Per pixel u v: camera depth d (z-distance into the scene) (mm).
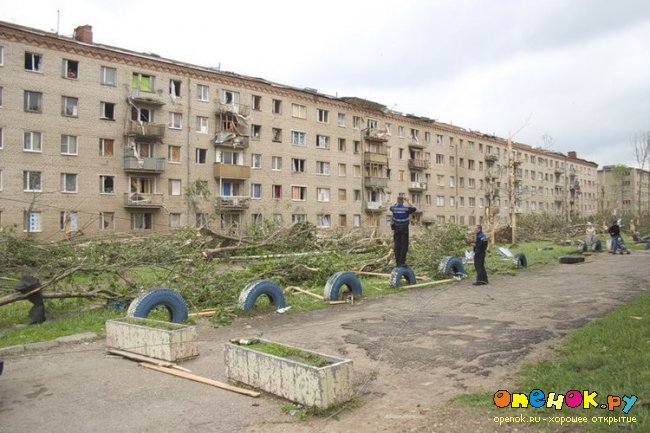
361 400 5203
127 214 35531
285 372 5188
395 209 14258
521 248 29516
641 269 17062
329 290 11477
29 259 12398
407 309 10344
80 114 33438
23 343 7762
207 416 4895
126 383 5961
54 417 4969
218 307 10461
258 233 20344
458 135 66500
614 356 5914
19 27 31047
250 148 42688
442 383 5621
